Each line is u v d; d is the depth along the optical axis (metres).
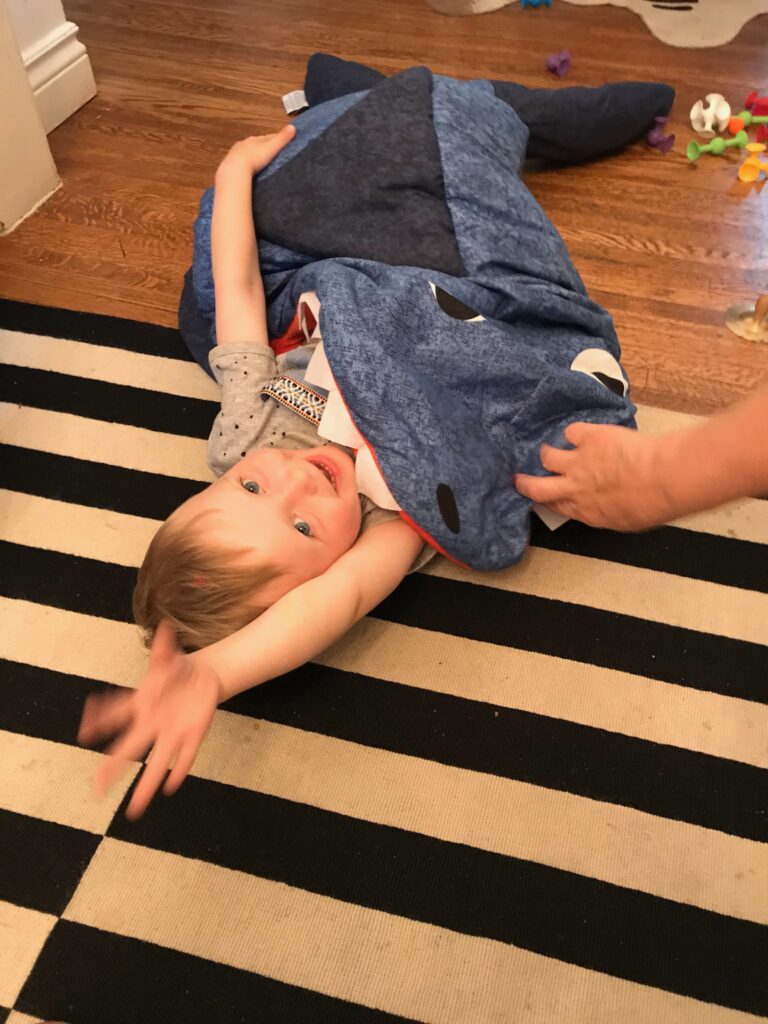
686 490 0.66
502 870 0.89
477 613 1.07
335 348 0.98
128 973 0.84
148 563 0.91
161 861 0.90
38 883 0.89
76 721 0.99
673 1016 0.81
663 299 1.40
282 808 0.93
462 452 1.01
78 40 1.88
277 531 0.90
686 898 0.88
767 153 1.64
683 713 0.99
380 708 1.00
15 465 1.21
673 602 1.08
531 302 1.12
